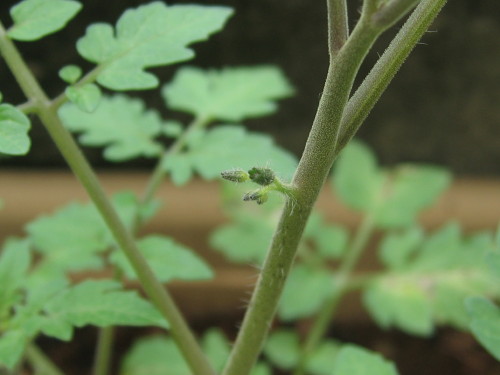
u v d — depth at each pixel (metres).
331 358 0.42
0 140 0.22
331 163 0.21
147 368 0.41
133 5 0.50
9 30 0.26
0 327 0.26
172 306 0.26
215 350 0.44
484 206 0.56
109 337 0.35
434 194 0.45
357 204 0.45
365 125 0.56
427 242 0.43
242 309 0.54
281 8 0.50
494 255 0.25
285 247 0.22
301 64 0.53
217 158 0.33
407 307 0.41
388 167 0.58
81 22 0.50
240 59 0.53
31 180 0.56
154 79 0.25
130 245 0.26
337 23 0.19
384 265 0.55
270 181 0.20
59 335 0.25
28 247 0.29
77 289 0.26
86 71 0.52
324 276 0.42
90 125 0.35
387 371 0.25
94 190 0.25
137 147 0.34
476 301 0.25
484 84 0.54
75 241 0.33
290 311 0.41
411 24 0.20
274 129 0.56
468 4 0.51
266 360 0.51
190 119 0.56
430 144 0.57
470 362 0.52
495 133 0.56
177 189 0.56
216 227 0.54
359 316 0.55
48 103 0.25
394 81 0.54
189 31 0.26
